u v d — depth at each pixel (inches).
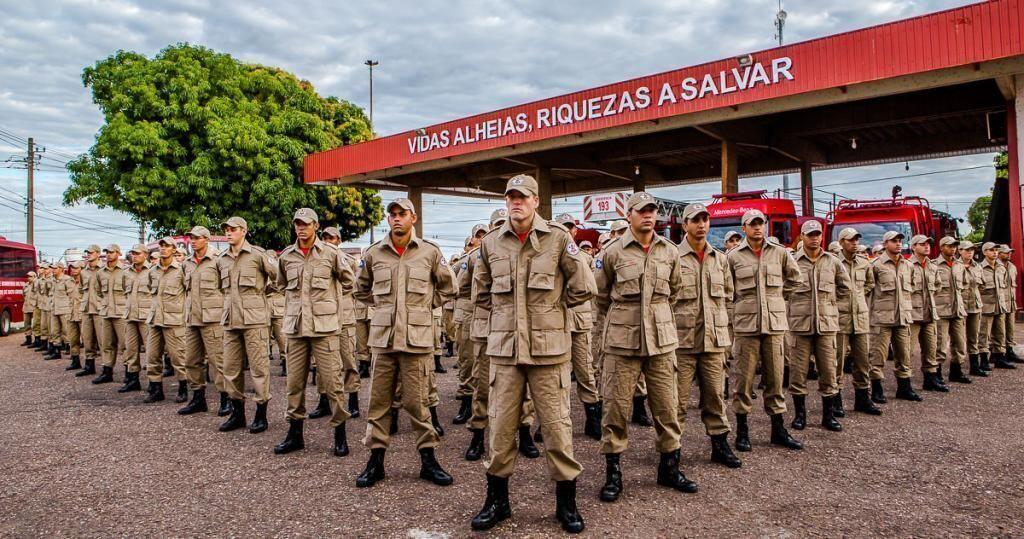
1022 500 169.2
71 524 161.5
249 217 817.5
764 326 218.2
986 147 787.4
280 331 390.6
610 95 631.8
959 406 283.6
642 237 183.2
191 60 816.9
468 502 171.9
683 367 195.8
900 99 665.0
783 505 167.2
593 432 241.3
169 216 781.9
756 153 867.4
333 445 230.7
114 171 777.6
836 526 153.5
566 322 161.3
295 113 876.6
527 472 197.9
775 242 236.4
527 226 158.7
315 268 219.9
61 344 526.0
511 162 920.3
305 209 226.1
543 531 151.9
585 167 901.8
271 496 178.5
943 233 706.2
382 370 187.3
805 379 247.4
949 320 344.2
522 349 153.3
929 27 462.6
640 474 194.1
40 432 254.7
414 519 160.4
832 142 858.1
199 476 197.0
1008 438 228.8
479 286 172.4
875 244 524.4
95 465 209.8
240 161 786.2
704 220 199.5
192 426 262.1
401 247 194.2
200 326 280.7
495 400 158.1
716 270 204.2
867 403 273.1
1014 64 439.5
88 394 339.9
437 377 380.2
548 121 681.6
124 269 390.9
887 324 295.6
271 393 334.3
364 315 358.9
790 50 522.3
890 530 151.1
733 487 181.0
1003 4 434.0
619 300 180.9
